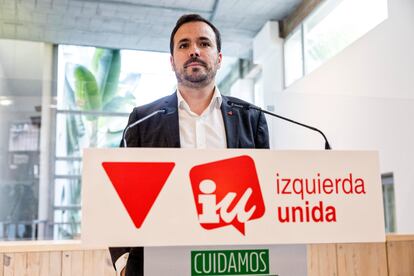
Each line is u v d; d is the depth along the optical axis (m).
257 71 6.46
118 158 0.84
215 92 1.20
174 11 5.31
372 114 3.64
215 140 1.15
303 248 0.89
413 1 3.24
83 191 0.82
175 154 0.85
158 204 0.83
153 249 0.85
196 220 0.84
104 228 0.81
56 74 6.36
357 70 3.96
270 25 5.67
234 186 0.86
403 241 2.66
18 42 6.23
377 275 2.60
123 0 5.05
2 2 5.13
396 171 3.33
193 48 1.15
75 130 5.70
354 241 0.87
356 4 4.16
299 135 2.46
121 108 6.28
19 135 5.32
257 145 1.20
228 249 0.87
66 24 5.73
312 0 4.91
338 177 0.89
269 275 0.87
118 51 6.62
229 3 5.18
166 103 1.17
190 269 0.85
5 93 5.53
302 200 0.87
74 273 2.33
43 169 5.25
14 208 4.94
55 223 4.77
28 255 2.31
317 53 4.89
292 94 3.70
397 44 3.41
